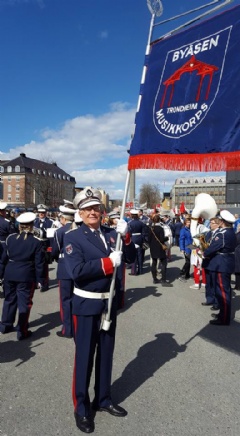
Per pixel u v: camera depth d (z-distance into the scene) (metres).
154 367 4.21
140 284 9.62
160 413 3.23
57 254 5.40
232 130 3.43
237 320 6.24
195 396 3.54
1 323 5.43
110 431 2.96
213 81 3.58
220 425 3.05
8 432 2.93
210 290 7.21
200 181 86.56
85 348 3.11
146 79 4.03
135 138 3.95
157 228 9.56
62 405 3.36
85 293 3.12
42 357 4.50
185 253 10.30
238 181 15.09
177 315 6.48
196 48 3.71
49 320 6.12
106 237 3.36
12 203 86.25
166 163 3.71
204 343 5.04
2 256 5.39
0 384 3.77
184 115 3.69
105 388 3.24
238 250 8.82
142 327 5.73
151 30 3.99
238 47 3.47
